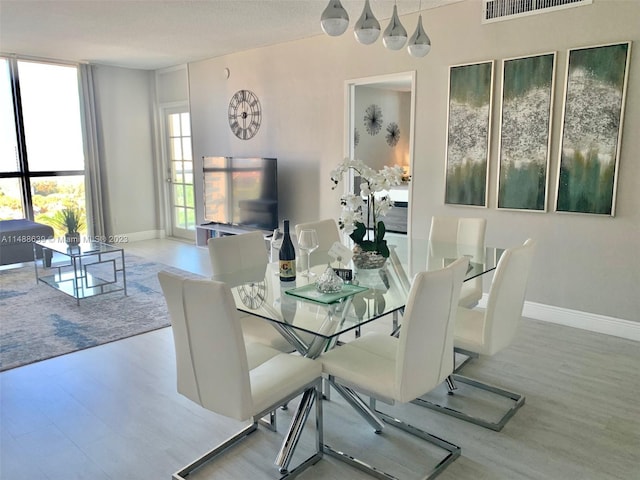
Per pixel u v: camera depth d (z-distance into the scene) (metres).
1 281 5.21
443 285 1.90
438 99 4.29
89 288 4.79
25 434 2.44
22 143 6.32
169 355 3.37
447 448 2.26
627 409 2.60
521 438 2.35
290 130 5.61
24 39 5.31
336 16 2.49
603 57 3.38
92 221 7.04
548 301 3.89
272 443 2.35
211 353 1.83
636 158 3.36
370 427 2.46
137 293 4.76
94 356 3.35
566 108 3.58
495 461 2.18
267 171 5.68
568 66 3.54
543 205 3.79
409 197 4.60
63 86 6.67
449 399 2.72
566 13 3.53
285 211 5.84
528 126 3.79
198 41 5.43
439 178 4.38
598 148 3.48
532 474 2.09
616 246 3.52
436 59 4.25
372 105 8.37
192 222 7.57
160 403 2.73
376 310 2.14
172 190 7.81
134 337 3.68
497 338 2.38
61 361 3.27
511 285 2.34
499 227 4.07
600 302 3.65
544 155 3.73
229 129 6.40
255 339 2.56
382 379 2.02
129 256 6.45
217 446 2.29
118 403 2.73
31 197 6.51
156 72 7.46
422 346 1.94
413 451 2.26
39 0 3.90
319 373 2.17
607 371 3.04
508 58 3.82
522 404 2.65
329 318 2.06
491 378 2.96
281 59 5.56
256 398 1.88
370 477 2.09
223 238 2.89
